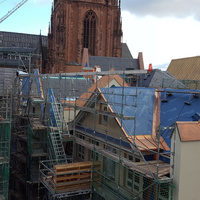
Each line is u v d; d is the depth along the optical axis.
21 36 151.25
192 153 14.00
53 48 103.69
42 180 22.70
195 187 14.09
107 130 21.39
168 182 14.25
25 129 32.81
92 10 95.81
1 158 20.08
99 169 21.00
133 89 22.23
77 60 95.56
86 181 20.45
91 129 24.12
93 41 97.62
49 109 27.17
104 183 20.28
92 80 41.44
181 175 13.76
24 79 39.53
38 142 26.86
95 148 20.77
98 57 86.38
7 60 83.81
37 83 34.31
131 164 16.48
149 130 19.41
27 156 29.83
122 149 18.69
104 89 20.97
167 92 21.53
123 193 18.20
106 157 19.91
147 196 16.59
